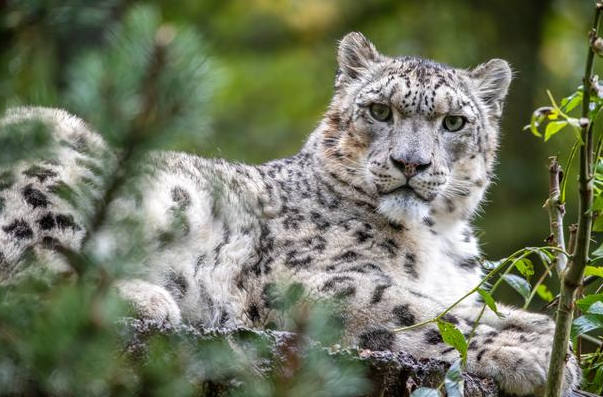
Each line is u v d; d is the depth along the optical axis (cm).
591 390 951
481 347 940
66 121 986
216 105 568
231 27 2800
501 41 2634
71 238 952
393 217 1152
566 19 2816
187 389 626
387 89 1192
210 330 766
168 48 502
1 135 539
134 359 691
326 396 615
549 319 1021
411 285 1153
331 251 1143
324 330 633
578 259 747
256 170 1209
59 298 548
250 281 1124
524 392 909
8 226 946
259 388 646
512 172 2383
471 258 1245
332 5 2838
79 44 1230
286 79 2812
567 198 2161
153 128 515
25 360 543
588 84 731
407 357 827
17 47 609
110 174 543
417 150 1148
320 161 1229
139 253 577
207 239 1104
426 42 2753
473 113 1220
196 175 1123
